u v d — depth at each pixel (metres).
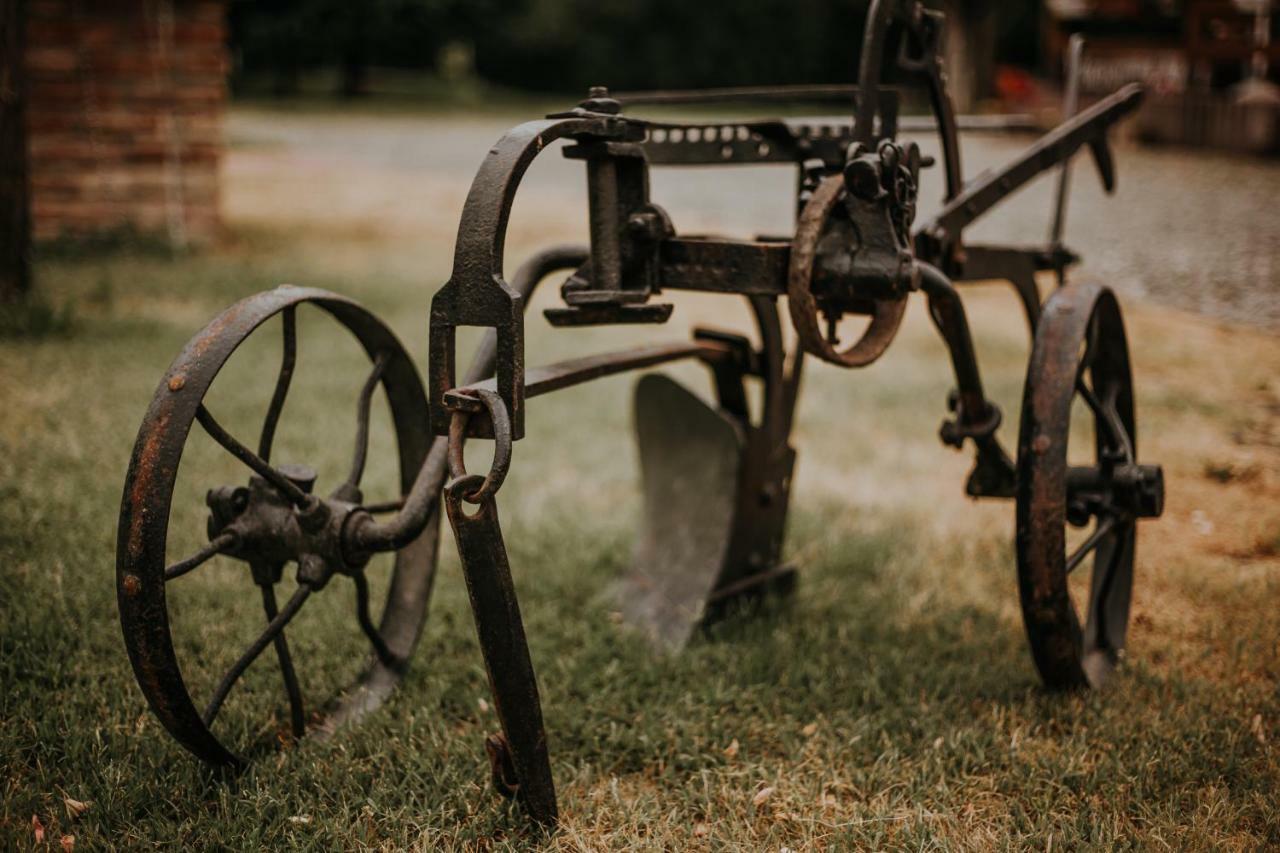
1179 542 4.49
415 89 46.19
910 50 3.06
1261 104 21.27
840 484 5.10
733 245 2.56
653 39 45.03
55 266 9.12
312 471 2.71
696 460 3.82
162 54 10.19
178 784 2.52
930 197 14.00
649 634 3.52
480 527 2.20
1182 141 22.91
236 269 9.32
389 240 11.70
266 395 5.71
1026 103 28.58
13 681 2.92
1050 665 2.93
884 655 3.41
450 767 2.63
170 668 2.34
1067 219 13.64
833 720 2.96
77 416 5.17
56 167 10.09
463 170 19.33
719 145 3.26
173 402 2.33
